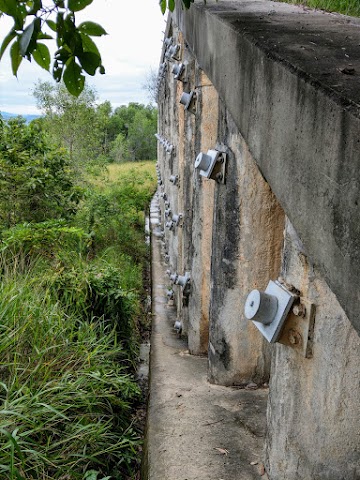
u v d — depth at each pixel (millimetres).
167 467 2764
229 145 3184
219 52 2969
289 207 1755
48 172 7715
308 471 2051
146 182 20297
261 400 3451
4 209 7188
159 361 4637
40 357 3543
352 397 1814
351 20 2818
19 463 2775
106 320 5191
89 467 3398
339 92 1352
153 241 11562
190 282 5078
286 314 1914
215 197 3482
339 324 1751
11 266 5270
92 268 5906
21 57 1493
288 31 2332
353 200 1255
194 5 4105
